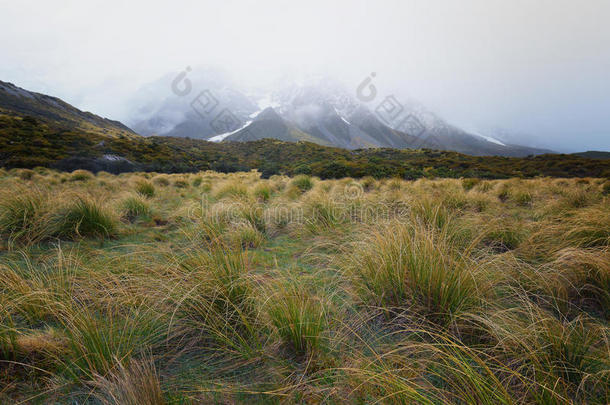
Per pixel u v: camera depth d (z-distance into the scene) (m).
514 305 1.89
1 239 3.20
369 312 1.89
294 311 1.57
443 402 1.10
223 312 1.76
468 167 31.02
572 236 2.82
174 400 1.18
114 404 1.15
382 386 1.16
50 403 1.20
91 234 3.56
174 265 2.10
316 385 1.29
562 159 35.72
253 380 1.33
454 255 2.20
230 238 3.39
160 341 1.58
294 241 3.74
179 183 10.75
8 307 1.69
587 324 1.66
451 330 1.62
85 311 1.63
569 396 1.19
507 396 1.06
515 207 5.83
